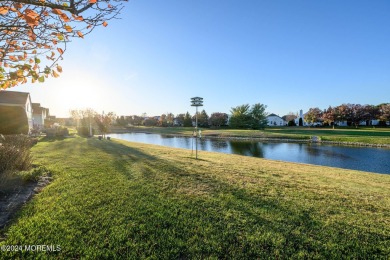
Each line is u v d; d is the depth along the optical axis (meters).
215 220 3.39
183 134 44.56
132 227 3.10
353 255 2.66
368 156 17.78
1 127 15.45
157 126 79.75
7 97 25.41
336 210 3.97
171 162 8.34
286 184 5.64
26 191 4.37
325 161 15.72
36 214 3.38
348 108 61.53
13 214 3.37
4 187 4.47
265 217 3.56
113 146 14.45
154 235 2.93
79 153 10.13
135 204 3.89
